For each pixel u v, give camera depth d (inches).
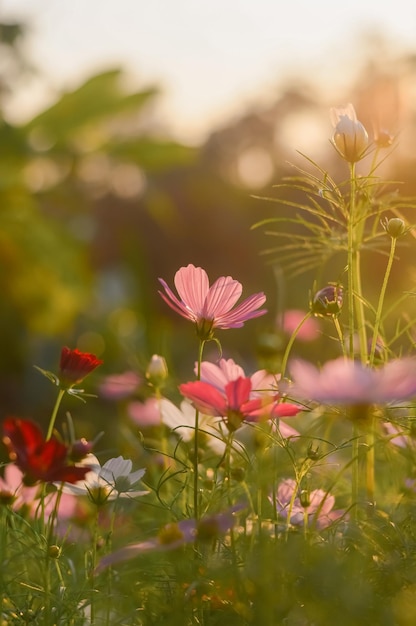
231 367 52.7
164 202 235.3
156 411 62.9
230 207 303.7
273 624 47.8
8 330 187.2
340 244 57.3
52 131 184.1
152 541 49.6
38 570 54.5
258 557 49.7
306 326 68.6
